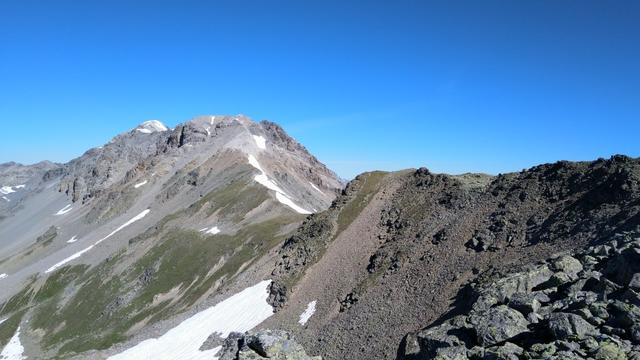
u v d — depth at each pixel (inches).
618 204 1957.4
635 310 1082.1
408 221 3004.4
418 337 1546.5
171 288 4630.9
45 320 5241.1
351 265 2928.2
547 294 1405.0
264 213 5467.5
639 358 952.3
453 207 2859.3
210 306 3405.5
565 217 2137.1
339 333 2329.0
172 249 5339.6
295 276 3176.7
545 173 2605.8
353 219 3442.4
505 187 2728.8
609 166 2223.2
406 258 2615.7
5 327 5374.0
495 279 1891.0
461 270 2210.9
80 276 6043.3
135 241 6136.8
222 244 4864.7
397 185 3558.1
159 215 7337.6
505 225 2357.3
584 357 1014.4
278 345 1493.6
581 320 1128.2
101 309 4911.4
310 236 3523.6
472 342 1360.7
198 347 2906.0
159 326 3412.9
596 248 1601.9
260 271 3585.1
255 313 3043.8
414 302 2202.3
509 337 1245.7
